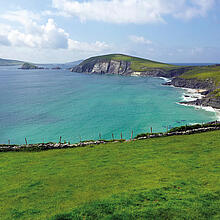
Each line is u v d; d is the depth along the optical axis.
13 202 21.30
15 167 33.16
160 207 17.55
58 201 20.69
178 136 45.81
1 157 39.50
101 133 72.75
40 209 19.34
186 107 110.94
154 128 77.38
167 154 34.72
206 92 150.88
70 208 18.55
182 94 153.38
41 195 22.58
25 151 43.34
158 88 188.25
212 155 32.25
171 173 25.86
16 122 84.81
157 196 19.50
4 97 137.75
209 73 194.25
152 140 44.56
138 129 76.50
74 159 36.06
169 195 19.55
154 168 28.39
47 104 118.31
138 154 36.12
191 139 42.69
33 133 73.00
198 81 184.88
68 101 127.50
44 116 93.69
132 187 22.33
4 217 18.42
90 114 97.56
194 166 28.00
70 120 88.00
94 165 31.95
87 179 26.23
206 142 39.66
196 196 19.12
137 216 16.67
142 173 26.83
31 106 112.69
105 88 187.62
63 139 67.44
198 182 22.41
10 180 27.70
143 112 101.06
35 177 28.20
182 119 88.44
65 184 25.19
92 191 22.36
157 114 97.00
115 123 83.88
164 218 16.31
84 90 174.12
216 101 110.56
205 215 16.39
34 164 34.34
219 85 151.62
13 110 103.62
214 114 95.88
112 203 18.64
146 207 17.69
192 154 33.66
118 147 41.69
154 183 22.86
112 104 119.94
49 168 31.89
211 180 22.64
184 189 20.86
